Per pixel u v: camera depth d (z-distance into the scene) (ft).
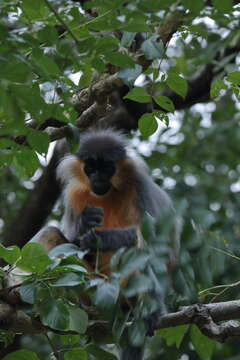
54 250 19.70
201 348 23.53
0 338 22.04
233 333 21.12
